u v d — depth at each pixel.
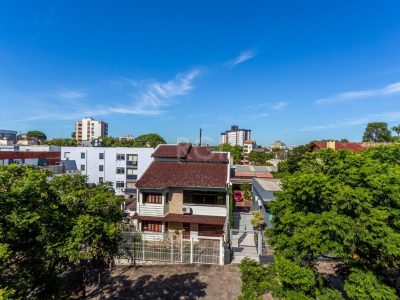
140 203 22.92
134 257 17.27
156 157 27.28
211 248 17.50
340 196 9.57
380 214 9.04
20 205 8.41
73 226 9.80
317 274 10.34
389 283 9.71
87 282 15.02
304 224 9.83
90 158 50.03
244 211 33.78
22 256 8.74
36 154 41.22
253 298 9.46
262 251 18.12
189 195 23.27
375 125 66.75
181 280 15.21
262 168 58.72
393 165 12.30
